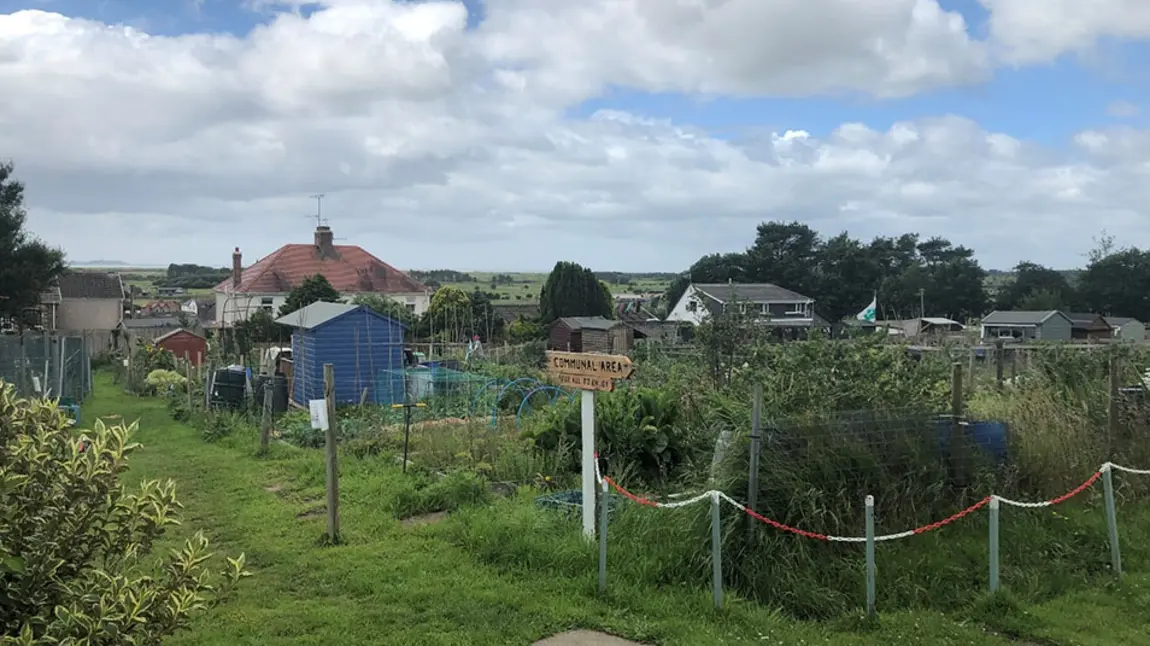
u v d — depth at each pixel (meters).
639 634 5.04
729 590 5.83
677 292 78.94
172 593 3.39
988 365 14.11
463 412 13.98
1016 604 5.64
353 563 6.43
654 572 5.94
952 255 96.19
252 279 51.56
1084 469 7.74
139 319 57.25
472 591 5.75
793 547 6.06
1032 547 6.68
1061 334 58.00
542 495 8.08
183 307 78.12
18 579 3.19
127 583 3.24
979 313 80.62
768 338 11.78
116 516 3.49
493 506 7.71
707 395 9.22
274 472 10.29
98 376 31.28
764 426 6.47
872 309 61.41
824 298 82.06
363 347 18.28
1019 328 58.88
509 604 5.53
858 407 7.39
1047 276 80.00
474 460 9.98
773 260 83.88
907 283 81.00
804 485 6.24
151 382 23.30
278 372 21.30
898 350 8.23
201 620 5.25
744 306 12.66
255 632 5.07
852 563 6.03
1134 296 71.56
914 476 6.78
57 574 3.34
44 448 3.38
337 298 41.41
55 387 18.16
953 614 5.62
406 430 10.16
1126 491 7.82
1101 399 8.81
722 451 6.70
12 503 3.18
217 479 9.98
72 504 3.32
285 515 8.03
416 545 6.89
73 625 2.97
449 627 5.15
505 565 6.30
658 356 16.20
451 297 38.75
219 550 6.93
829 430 6.64
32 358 18.39
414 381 17.52
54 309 48.19
